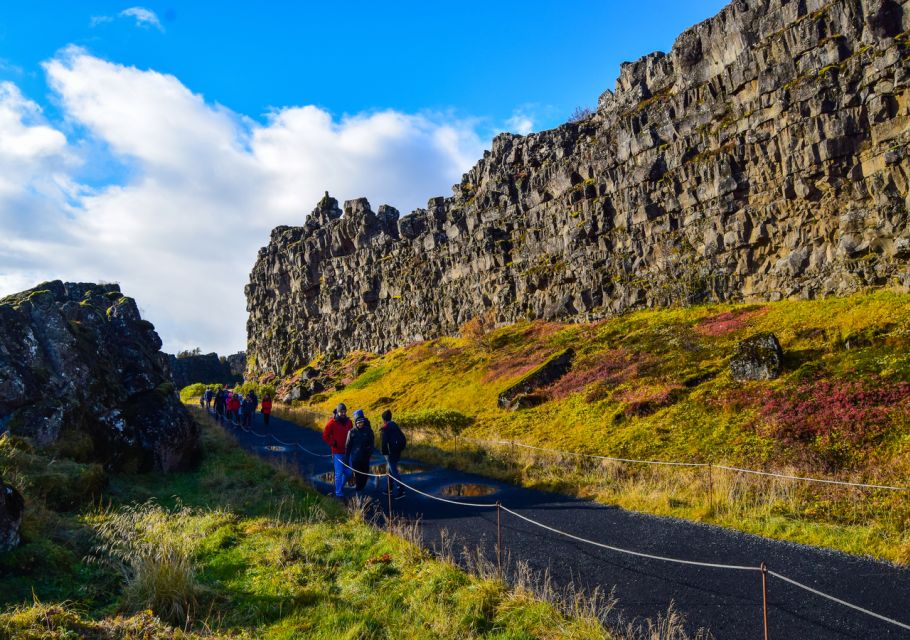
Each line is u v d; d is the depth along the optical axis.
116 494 11.30
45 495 9.12
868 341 20.22
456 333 59.62
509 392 30.89
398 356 61.94
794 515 10.65
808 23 32.75
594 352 33.53
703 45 40.84
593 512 11.72
